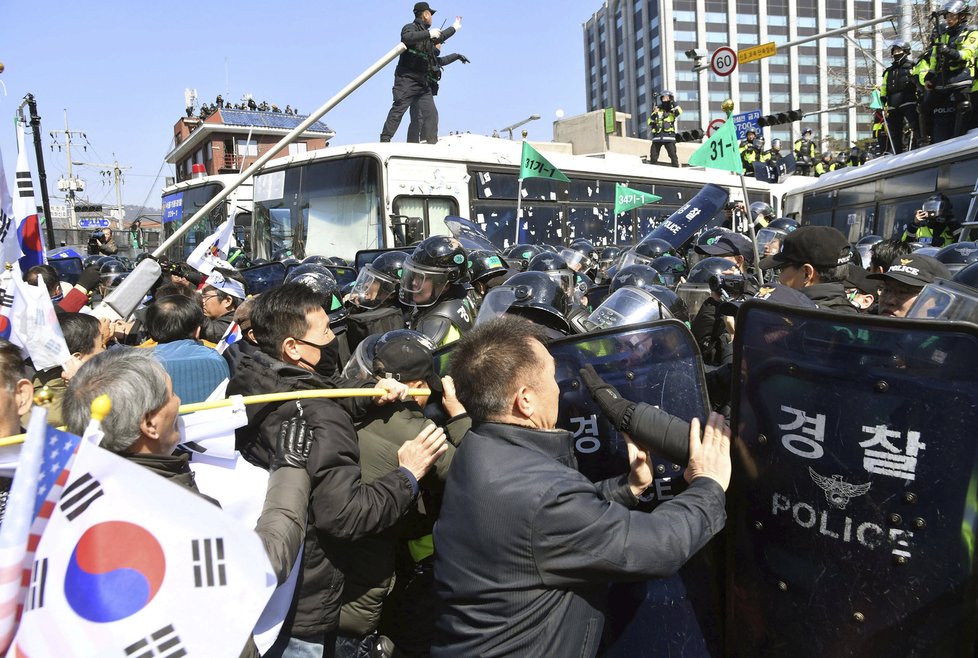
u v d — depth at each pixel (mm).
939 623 1983
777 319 2131
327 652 2799
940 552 1955
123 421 2064
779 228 8164
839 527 2090
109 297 4473
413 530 3047
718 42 91875
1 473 2143
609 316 3158
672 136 18094
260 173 12883
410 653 3068
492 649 2053
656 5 91438
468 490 2105
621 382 2543
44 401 2049
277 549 2193
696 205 8234
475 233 7961
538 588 2025
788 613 2223
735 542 2330
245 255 12961
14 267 3055
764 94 92125
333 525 2455
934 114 12812
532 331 2260
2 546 1484
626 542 1959
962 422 1887
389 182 11328
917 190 12508
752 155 20234
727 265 4359
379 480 2566
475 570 2072
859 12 94562
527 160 10461
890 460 1989
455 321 4301
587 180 14039
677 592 2520
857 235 14570
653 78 93312
